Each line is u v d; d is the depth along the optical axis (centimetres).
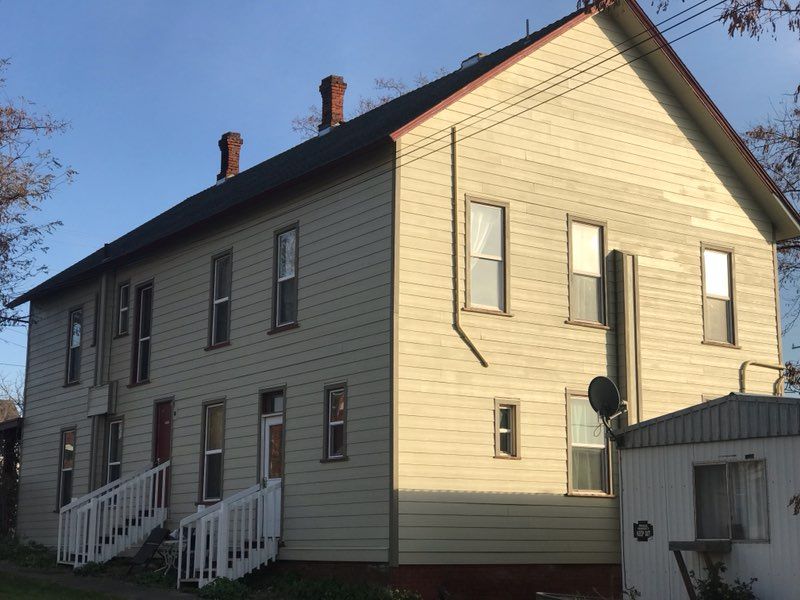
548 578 1861
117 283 2689
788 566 1337
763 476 1384
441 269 1831
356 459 1795
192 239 2388
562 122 2052
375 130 2006
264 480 2028
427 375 1783
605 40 2150
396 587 1677
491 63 2136
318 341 1934
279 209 2105
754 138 2803
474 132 1919
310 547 1859
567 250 2012
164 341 2436
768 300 2328
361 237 1866
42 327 3098
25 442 3077
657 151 2195
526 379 1906
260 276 2133
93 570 2122
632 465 1546
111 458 2602
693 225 2225
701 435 1459
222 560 1816
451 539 1753
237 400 2141
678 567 1452
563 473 1923
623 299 2056
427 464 1752
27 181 2973
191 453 2261
